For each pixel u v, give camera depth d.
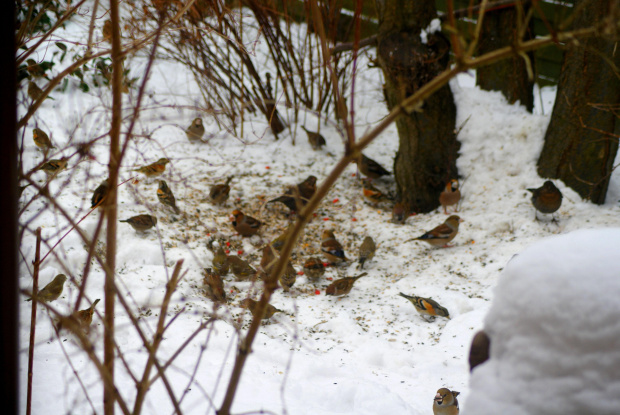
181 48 8.41
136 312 5.58
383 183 8.71
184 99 9.09
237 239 7.27
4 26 1.52
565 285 1.31
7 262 1.60
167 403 3.92
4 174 1.56
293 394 4.42
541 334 1.32
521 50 1.34
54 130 7.55
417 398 4.58
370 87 10.53
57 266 5.92
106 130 6.46
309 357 5.18
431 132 7.68
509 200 7.52
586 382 1.24
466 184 7.91
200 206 7.75
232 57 9.94
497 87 7.99
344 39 8.88
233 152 9.00
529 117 7.74
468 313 5.86
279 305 6.23
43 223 6.37
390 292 6.45
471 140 7.92
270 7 8.69
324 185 1.53
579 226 6.87
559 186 7.36
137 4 6.36
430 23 7.24
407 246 7.30
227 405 1.68
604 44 6.43
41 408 3.55
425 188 7.95
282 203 8.07
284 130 9.66
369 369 5.11
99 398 3.76
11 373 1.64
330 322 5.86
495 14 7.67
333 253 6.87
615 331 1.23
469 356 1.51
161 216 7.31
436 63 7.11
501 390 1.33
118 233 6.76
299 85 10.15
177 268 1.85
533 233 6.96
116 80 1.76
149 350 1.79
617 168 7.76
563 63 6.99
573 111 6.96
